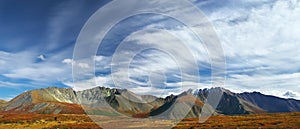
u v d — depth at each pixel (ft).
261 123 154.10
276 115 252.42
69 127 148.56
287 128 120.06
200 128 130.93
